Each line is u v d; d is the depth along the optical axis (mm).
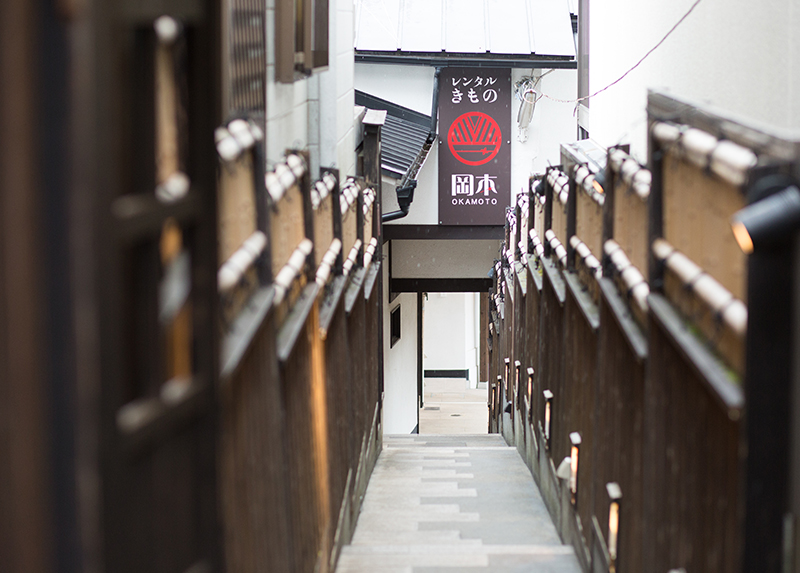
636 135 8219
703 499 2910
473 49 15352
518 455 9938
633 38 8438
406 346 21109
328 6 7285
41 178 1479
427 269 18938
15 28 1411
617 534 4324
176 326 2113
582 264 5984
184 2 2014
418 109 16266
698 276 2936
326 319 5254
